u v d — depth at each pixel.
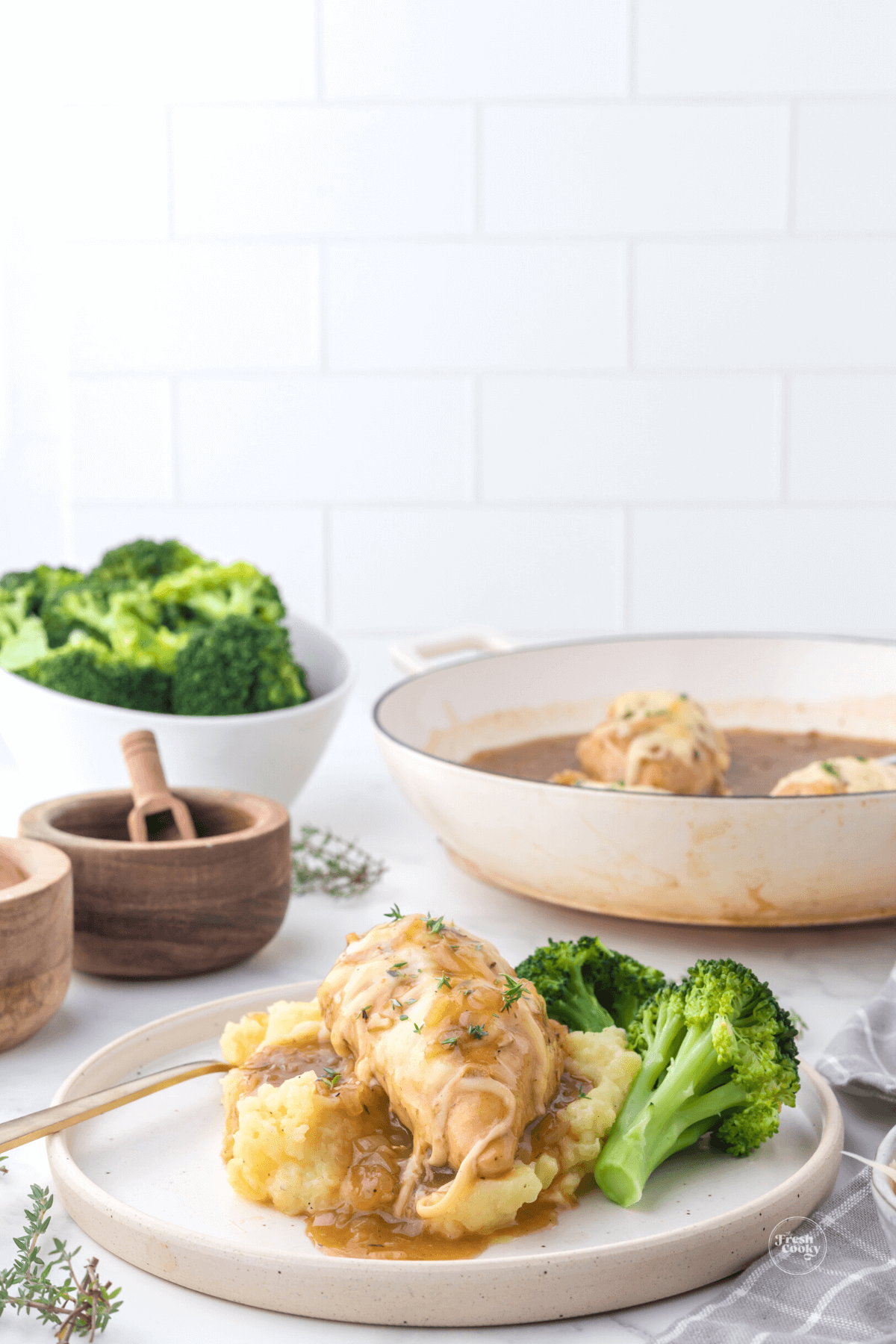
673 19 1.70
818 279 1.73
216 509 1.76
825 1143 0.74
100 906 1.04
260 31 1.70
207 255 1.73
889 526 1.76
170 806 1.12
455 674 1.38
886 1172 0.63
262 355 1.74
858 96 1.71
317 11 1.70
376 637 1.78
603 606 1.78
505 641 1.42
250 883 1.07
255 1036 0.83
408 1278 0.63
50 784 1.32
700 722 1.34
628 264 1.73
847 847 0.99
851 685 1.40
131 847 1.03
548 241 1.73
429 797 1.13
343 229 1.72
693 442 1.75
